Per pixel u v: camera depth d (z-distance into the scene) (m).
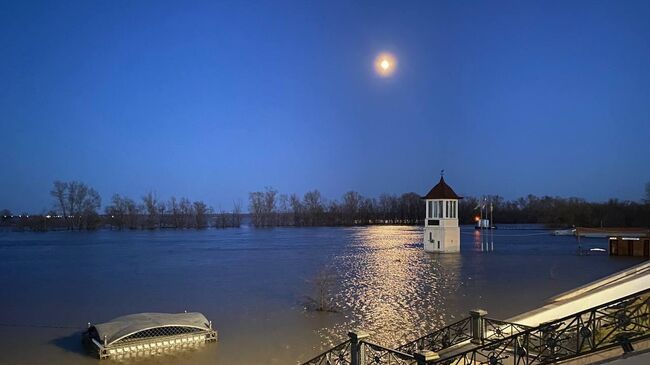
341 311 37.25
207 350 27.38
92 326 29.20
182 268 70.06
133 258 87.06
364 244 115.25
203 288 50.41
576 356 9.27
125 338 27.20
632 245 83.00
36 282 56.75
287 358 25.77
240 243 127.19
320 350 27.06
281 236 161.38
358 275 58.09
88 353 27.34
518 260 75.62
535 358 10.70
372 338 29.22
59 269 70.50
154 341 27.62
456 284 50.50
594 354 9.05
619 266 67.00
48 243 133.62
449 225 84.38
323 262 74.88
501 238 141.12
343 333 30.59
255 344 28.45
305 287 49.84
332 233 177.75
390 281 52.91
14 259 86.94
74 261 82.31
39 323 35.09
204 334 29.00
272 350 27.23
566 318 10.16
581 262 72.50
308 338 29.62
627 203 169.38
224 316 36.28
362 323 33.16
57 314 38.28
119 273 64.94
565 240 130.25
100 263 78.62
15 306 41.66
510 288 47.62
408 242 121.31
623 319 9.43
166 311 38.78
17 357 26.78
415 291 46.16
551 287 48.12
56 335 31.47
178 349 27.52
